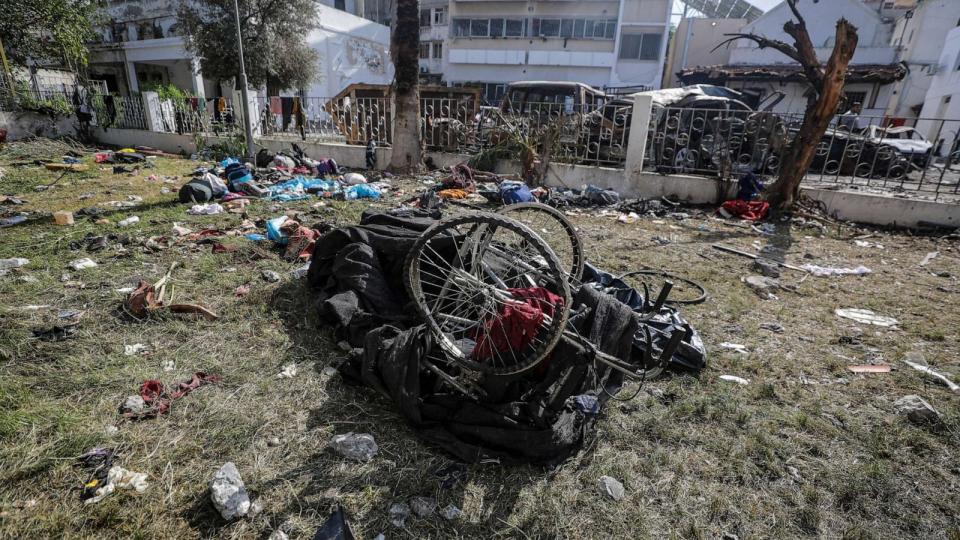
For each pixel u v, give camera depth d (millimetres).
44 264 3910
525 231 2117
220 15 14812
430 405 2285
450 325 2584
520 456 2111
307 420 2318
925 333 3377
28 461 1913
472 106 11031
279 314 3297
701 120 7938
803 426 2400
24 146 10508
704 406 2510
